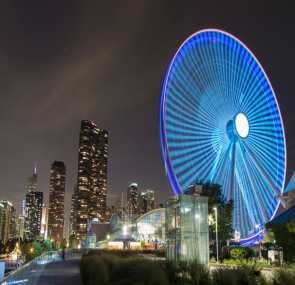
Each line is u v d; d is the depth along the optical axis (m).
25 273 30.70
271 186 68.38
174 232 43.62
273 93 73.31
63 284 26.48
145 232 127.00
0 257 138.00
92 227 163.38
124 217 148.12
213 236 74.00
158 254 68.06
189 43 66.50
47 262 52.50
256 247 71.06
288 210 62.81
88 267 25.53
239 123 67.69
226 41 71.88
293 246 53.44
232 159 66.50
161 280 19.58
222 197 76.69
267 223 60.41
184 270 21.75
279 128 72.12
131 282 20.16
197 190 55.59
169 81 63.00
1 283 21.47
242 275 20.22
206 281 20.27
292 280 18.69
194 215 42.72
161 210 130.12
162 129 60.91
